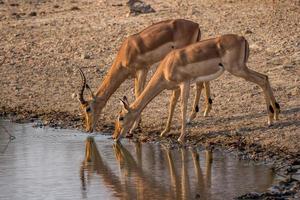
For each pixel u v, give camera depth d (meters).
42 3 63.28
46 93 42.88
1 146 34.69
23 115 40.00
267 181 28.03
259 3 55.38
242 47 33.44
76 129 37.22
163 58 36.34
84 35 51.62
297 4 54.25
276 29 48.62
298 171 28.94
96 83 43.31
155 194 27.30
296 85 39.16
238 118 35.56
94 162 31.80
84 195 27.56
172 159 31.56
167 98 39.75
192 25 36.62
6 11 61.06
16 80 45.28
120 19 54.47
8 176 30.14
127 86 42.16
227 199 26.33
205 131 34.59
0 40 52.53
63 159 32.34
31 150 33.84
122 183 28.83
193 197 26.77
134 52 36.06
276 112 34.06
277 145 32.00
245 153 31.58
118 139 34.19
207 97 36.06
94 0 62.62
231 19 51.50
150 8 55.53
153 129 35.78
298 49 44.81
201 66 33.38
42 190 28.27
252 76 33.59
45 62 47.62
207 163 30.67
